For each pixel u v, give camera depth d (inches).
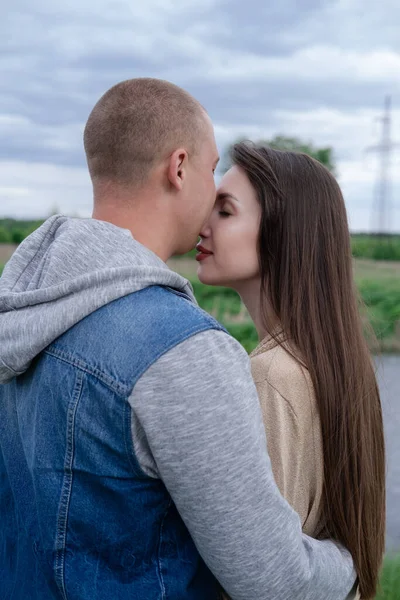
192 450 50.5
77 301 53.3
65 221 59.5
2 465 62.3
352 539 69.3
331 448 69.7
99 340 52.9
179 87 61.3
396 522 228.5
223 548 52.0
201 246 77.2
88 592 52.6
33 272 58.8
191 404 50.5
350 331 73.5
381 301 892.6
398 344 691.4
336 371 70.9
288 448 67.9
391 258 2155.5
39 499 54.8
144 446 52.0
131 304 53.5
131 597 52.9
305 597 56.6
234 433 51.5
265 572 52.9
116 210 59.6
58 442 54.1
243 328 703.7
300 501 68.9
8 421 61.4
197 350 51.3
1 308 56.9
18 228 2143.2
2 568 60.3
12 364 55.8
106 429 52.0
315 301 72.2
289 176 74.8
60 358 54.3
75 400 52.9
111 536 53.1
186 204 60.9
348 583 63.4
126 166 58.8
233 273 75.7
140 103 58.6
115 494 52.6
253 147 77.2
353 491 69.9
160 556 54.6
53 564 53.6
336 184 77.3
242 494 51.6
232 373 52.4
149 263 56.1
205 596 57.4
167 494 54.1
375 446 74.4
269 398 68.1
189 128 59.7
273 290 73.4
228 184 75.8
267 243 74.0
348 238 76.6
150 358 50.8
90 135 60.2
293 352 70.2
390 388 484.1
